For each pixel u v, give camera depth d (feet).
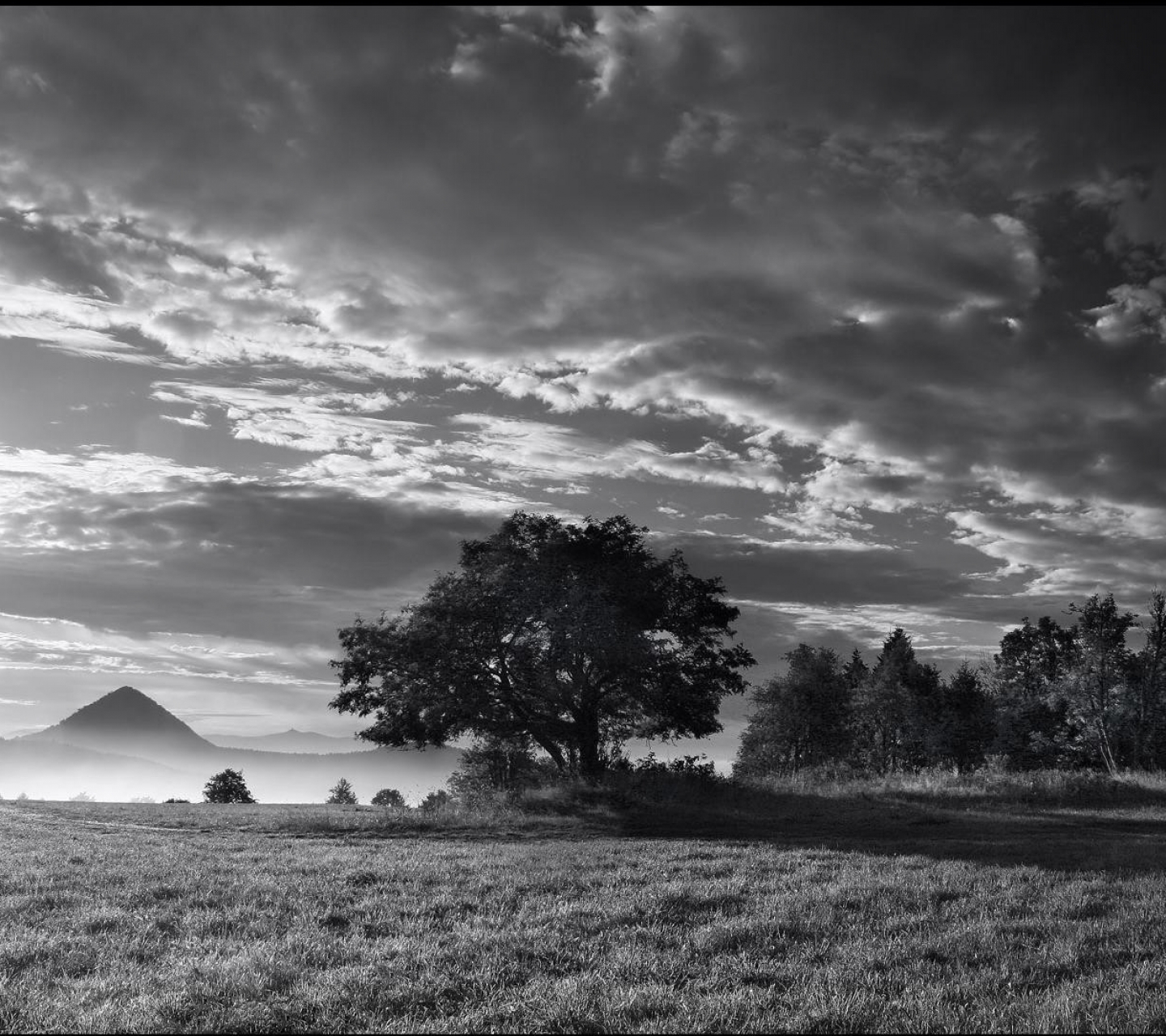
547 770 126.93
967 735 290.56
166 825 88.17
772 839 78.64
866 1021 22.98
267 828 86.94
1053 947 31.35
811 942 32.14
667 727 131.95
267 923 34.12
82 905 38.14
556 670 125.70
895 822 97.35
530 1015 23.18
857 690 298.97
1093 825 94.02
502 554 126.52
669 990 25.45
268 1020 22.66
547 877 46.70
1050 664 301.02
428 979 26.23
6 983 25.90
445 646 121.90
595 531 129.49
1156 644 235.40
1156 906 39.40
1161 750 240.94
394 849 64.85
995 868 52.65
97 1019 22.48
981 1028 22.50
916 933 33.58
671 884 44.39
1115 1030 22.56
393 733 126.00
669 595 131.44
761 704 276.21
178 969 27.09
